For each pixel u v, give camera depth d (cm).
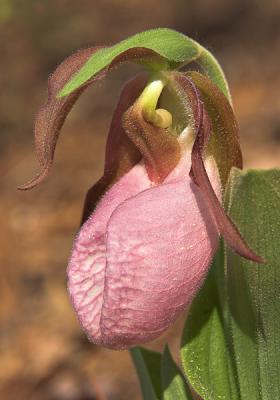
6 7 122
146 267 32
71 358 61
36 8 131
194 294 33
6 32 130
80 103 120
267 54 121
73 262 33
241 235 32
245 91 108
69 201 88
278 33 129
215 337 35
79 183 92
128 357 61
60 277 72
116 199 34
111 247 32
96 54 32
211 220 33
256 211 32
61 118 33
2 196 91
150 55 33
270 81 110
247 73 116
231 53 126
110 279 32
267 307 33
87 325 33
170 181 34
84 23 139
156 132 34
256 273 32
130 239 32
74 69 33
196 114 32
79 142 106
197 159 32
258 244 32
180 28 140
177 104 34
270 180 32
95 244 33
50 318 66
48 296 69
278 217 32
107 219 33
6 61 129
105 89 123
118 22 147
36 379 60
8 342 64
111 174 36
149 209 32
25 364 61
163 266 32
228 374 35
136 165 35
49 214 85
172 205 33
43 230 81
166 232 32
